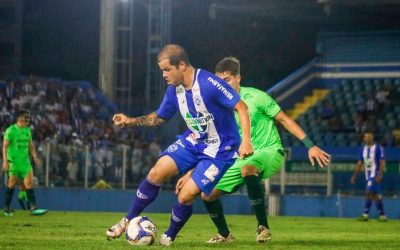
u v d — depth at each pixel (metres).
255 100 12.73
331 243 13.24
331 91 45.62
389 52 45.44
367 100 43.25
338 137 41.09
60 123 37.06
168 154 10.84
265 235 12.45
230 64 12.45
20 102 36.44
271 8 41.72
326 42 46.88
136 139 38.69
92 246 10.80
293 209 32.75
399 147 38.09
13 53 50.94
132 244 11.02
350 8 40.53
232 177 12.18
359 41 46.12
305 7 41.19
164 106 11.03
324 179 33.22
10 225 17.98
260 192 12.43
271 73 49.53
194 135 10.76
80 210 31.92
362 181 34.81
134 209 11.09
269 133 12.83
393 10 40.59
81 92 39.88
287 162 33.31
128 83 42.56
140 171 33.59
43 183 31.30
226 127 10.60
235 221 24.25
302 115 43.97
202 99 10.41
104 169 32.81
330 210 32.41
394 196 34.19
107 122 39.56
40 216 24.05
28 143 23.80
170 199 33.41
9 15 50.94
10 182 24.03
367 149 27.55
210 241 12.45
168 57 10.40
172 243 11.38
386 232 18.80
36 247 10.66
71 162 31.98
